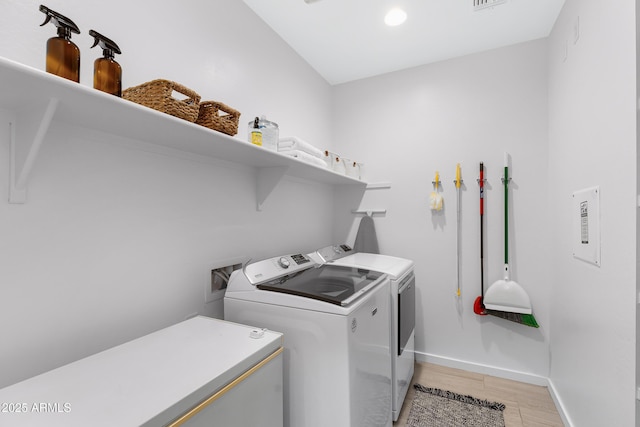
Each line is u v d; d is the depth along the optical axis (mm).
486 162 2346
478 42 2252
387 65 2572
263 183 1836
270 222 1986
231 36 1678
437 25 2049
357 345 1244
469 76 2408
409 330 2072
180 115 1013
